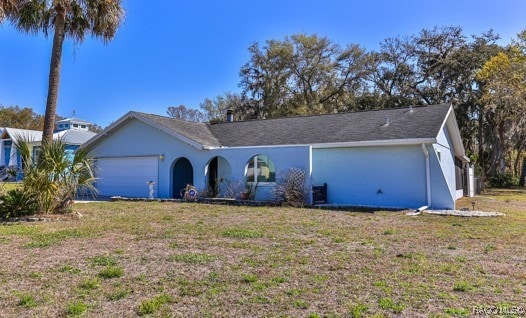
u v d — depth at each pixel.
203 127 20.50
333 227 8.80
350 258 5.85
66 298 4.16
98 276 4.94
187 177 18.98
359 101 35.44
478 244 6.90
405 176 13.57
